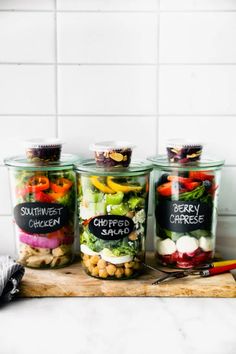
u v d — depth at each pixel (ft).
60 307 3.02
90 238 3.27
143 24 3.68
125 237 3.23
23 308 3.01
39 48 3.70
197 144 3.38
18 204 3.41
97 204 3.20
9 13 3.66
